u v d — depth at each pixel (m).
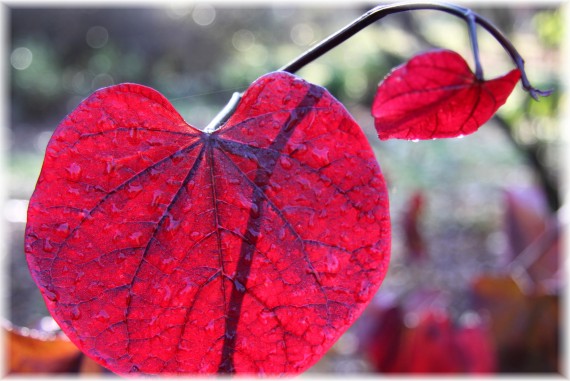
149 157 0.22
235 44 2.76
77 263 0.21
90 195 0.21
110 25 2.78
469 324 0.48
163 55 2.77
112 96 0.21
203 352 0.22
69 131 0.21
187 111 2.10
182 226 0.22
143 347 0.22
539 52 0.89
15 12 2.69
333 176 0.22
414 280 1.07
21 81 2.56
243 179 0.22
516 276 0.52
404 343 0.50
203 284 0.22
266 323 0.22
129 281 0.22
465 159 1.73
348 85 1.55
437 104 0.24
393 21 0.95
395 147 1.73
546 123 0.82
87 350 0.21
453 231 1.31
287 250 0.22
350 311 0.22
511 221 0.57
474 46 0.23
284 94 0.22
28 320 0.98
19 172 1.59
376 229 0.22
